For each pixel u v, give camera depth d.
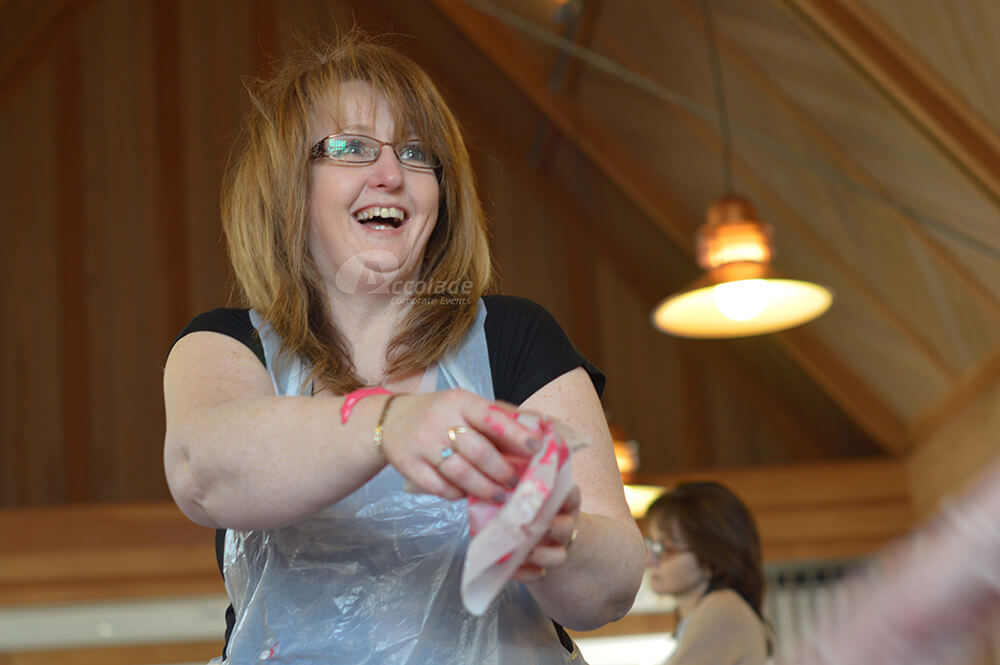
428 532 1.59
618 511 1.60
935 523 0.50
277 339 1.74
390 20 11.16
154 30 11.48
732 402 11.60
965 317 8.29
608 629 10.34
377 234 1.75
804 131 8.01
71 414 10.91
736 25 7.72
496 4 10.27
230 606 1.77
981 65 6.17
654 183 10.45
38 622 10.12
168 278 11.16
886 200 7.26
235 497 1.36
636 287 11.66
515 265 11.50
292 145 1.79
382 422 1.28
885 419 10.44
